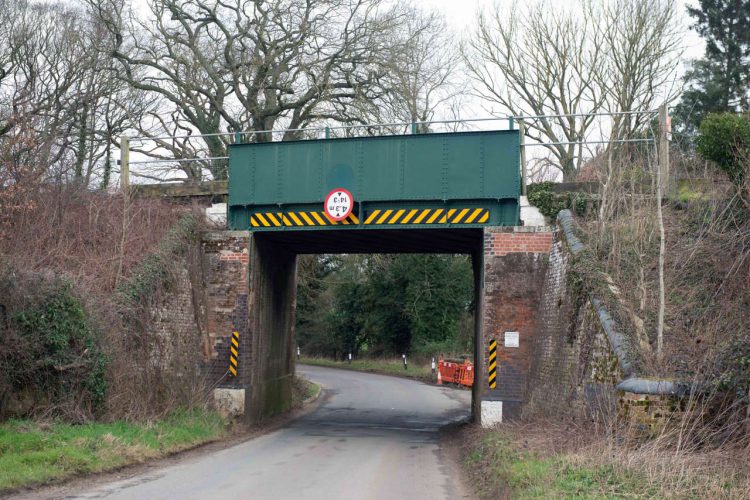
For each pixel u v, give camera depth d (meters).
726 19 38.12
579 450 10.62
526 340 19.14
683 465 8.88
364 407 31.58
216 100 33.69
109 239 19.47
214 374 20.92
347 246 25.41
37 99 31.16
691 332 12.74
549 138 35.53
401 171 20.06
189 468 13.34
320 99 33.31
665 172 18.19
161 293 18.84
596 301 14.05
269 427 22.20
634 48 33.91
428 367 50.12
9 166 18.94
